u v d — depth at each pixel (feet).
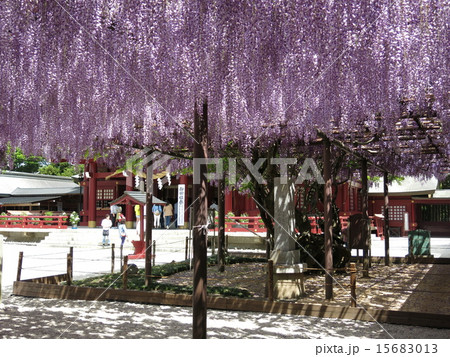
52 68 12.89
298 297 22.27
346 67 12.45
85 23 12.08
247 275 30.83
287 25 11.46
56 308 20.89
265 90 13.05
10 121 17.60
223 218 33.30
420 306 20.54
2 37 12.42
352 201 78.23
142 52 11.85
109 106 14.79
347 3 11.31
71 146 20.49
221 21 11.28
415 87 13.15
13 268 36.17
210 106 12.89
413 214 83.10
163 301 21.83
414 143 26.23
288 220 22.94
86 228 76.59
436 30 11.69
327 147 22.36
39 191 100.32
